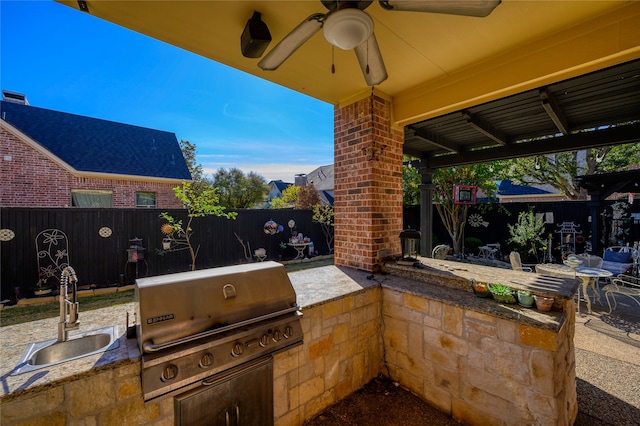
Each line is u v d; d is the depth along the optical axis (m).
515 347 1.80
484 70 2.41
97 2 1.67
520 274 2.47
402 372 2.46
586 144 3.87
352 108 3.13
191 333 1.42
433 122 3.97
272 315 1.71
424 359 2.30
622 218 6.69
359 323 2.44
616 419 2.02
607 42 1.83
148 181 9.78
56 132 9.48
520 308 1.93
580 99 3.17
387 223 3.11
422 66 2.50
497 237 8.49
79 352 1.55
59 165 8.23
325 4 1.32
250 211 7.86
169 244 6.33
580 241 7.21
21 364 1.26
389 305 2.55
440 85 2.71
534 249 7.45
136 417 1.34
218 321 1.52
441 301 2.16
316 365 2.11
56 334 1.57
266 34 1.78
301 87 2.92
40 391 1.13
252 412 1.67
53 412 1.16
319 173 23.58
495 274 2.47
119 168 9.43
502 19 1.88
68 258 5.27
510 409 1.82
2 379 1.15
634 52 1.77
